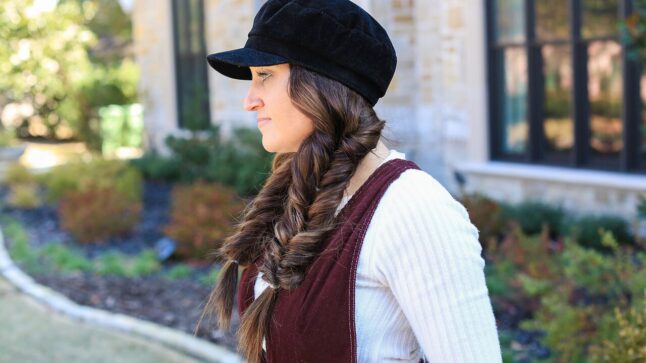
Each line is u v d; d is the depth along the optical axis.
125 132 15.89
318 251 1.43
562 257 4.60
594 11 7.01
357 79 1.45
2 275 6.50
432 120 8.62
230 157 10.34
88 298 5.64
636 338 3.27
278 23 1.43
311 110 1.43
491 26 7.93
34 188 10.91
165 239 7.31
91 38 17.75
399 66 8.69
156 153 12.68
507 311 4.93
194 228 6.76
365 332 1.40
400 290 1.36
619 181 6.70
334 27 1.42
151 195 10.70
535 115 7.67
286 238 1.47
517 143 7.94
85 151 15.90
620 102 6.95
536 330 4.58
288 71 1.46
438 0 8.33
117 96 16.00
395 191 1.40
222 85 11.66
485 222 6.40
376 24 1.50
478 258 1.37
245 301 1.64
